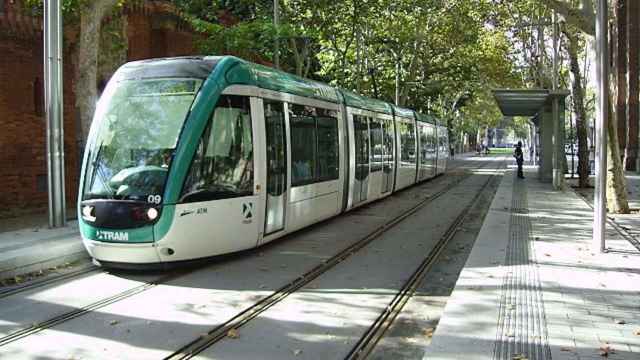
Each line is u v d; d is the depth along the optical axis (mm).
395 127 23828
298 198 13383
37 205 18328
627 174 37125
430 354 5887
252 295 8797
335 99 16328
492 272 9484
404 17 32406
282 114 12688
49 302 8477
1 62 17016
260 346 6684
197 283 9508
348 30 31406
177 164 10039
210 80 10711
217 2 25031
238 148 10992
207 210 10305
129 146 10430
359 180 18250
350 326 7418
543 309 7414
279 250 12266
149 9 22234
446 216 17859
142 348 6594
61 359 6281
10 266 9992
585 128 27078
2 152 17078
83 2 14531
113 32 18516
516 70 39844
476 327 6719
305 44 27203
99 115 10945
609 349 5965
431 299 8844
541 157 31484
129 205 9922
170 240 9922
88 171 10523
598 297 7969
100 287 9320
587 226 14797
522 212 17875
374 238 13844
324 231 14781
